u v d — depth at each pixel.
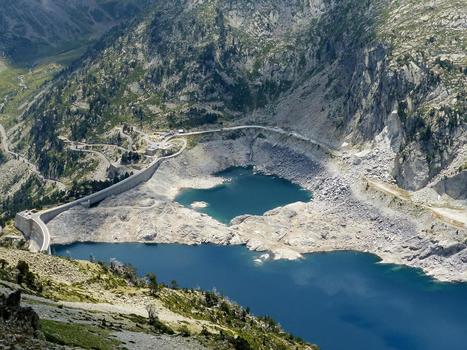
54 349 94.06
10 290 139.75
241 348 165.00
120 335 129.62
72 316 135.00
